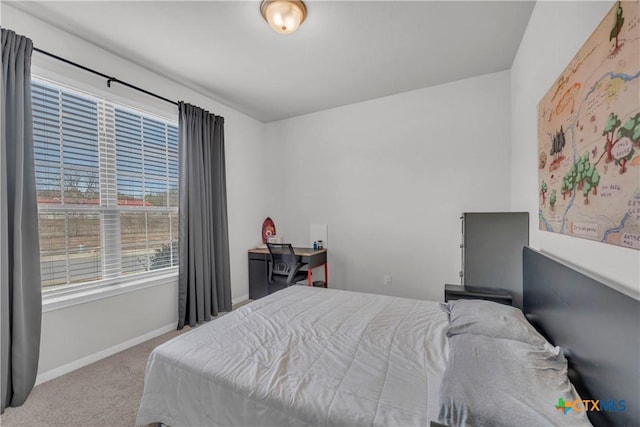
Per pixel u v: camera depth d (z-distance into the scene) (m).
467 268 2.34
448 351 1.31
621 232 0.85
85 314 2.11
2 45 1.66
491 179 2.78
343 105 3.54
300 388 1.05
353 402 0.97
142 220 2.59
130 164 2.49
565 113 1.29
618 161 0.87
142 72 2.52
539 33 1.73
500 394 0.89
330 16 1.88
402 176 3.23
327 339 1.45
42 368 1.88
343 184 3.60
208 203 3.04
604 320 0.85
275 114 3.82
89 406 1.65
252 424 1.05
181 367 1.25
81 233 2.16
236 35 2.08
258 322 1.67
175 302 2.80
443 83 2.95
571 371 1.07
